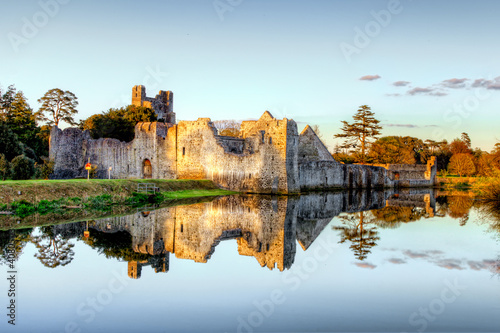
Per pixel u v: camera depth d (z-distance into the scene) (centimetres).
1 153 5684
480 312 1717
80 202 4344
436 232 3403
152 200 5047
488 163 7756
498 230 3503
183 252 2658
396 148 12488
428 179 10506
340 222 3891
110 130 9000
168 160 7656
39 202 4094
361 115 11794
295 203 5397
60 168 7938
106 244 2762
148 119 9481
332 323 1608
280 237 3161
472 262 2464
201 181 6894
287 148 6469
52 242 2759
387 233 3356
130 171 7856
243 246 2853
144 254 2561
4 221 3422
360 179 8925
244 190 6756
